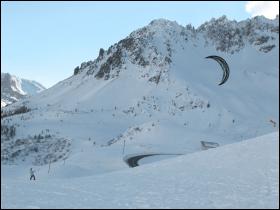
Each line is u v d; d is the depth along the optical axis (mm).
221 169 37531
